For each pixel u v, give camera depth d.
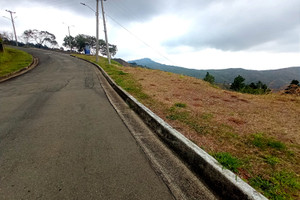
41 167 1.87
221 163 1.82
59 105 4.35
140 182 1.67
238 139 2.46
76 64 17.81
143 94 5.16
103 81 8.33
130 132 2.83
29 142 2.43
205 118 3.30
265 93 6.88
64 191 1.53
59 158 2.04
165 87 6.44
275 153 2.12
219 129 2.80
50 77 9.63
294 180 1.60
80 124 3.12
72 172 1.79
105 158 2.06
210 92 5.91
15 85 7.51
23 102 4.67
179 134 2.40
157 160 2.06
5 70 11.93
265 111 3.84
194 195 1.53
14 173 1.77
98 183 1.63
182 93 5.55
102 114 3.70
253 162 1.91
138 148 2.32
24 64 15.20
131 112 3.90
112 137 2.63
